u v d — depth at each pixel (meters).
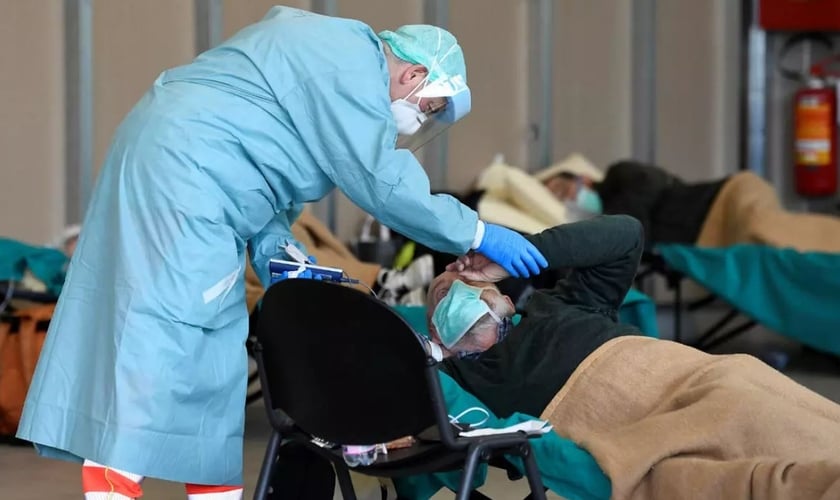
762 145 20.50
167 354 5.76
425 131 6.67
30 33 14.63
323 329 5.10
